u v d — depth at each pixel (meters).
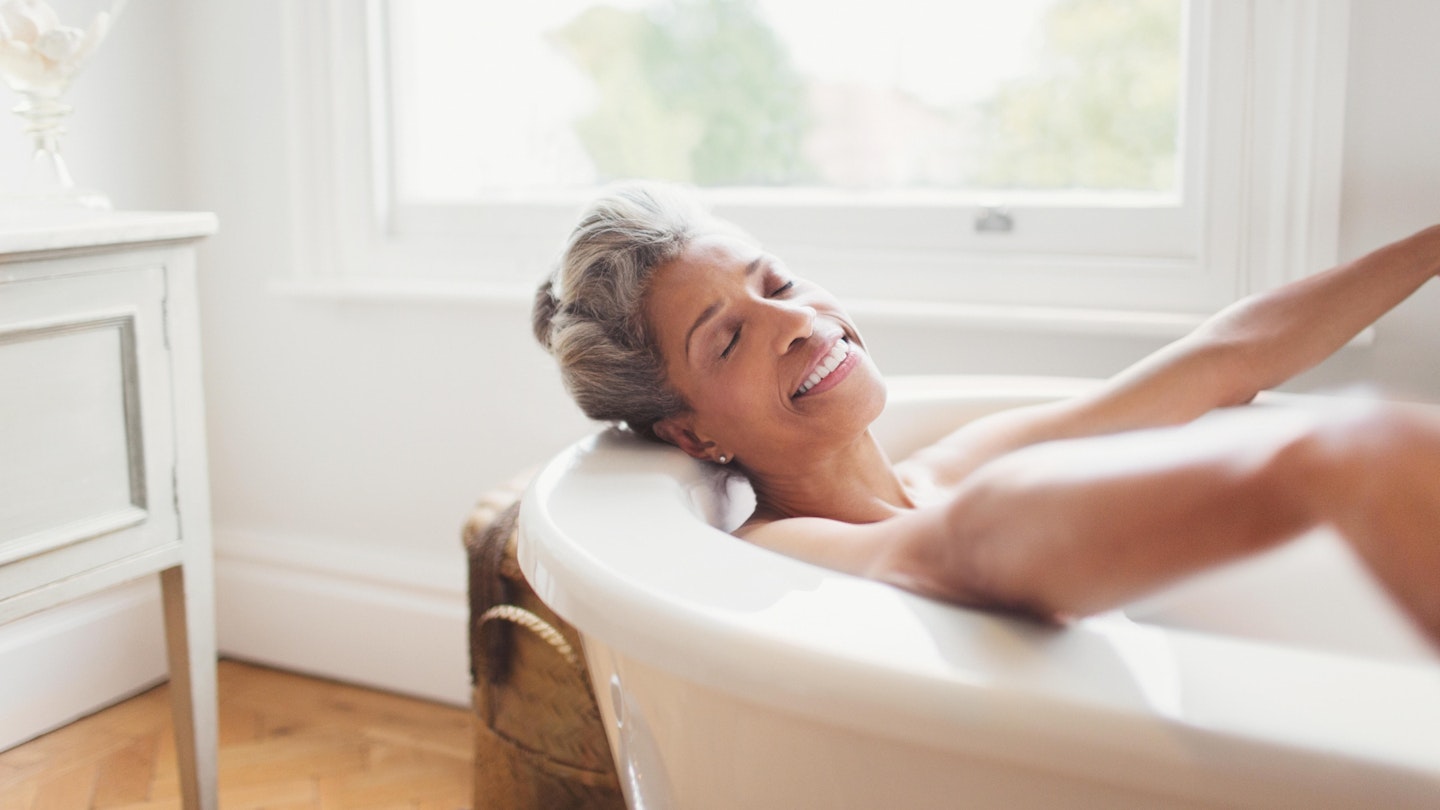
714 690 0.60
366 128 2.01
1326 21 1.40
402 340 1.99
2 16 1.33
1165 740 0.46
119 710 1.94
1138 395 1.16
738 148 1.90
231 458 2.17
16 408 1.13
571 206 1.92
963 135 1.75
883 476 1.13
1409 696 0.46
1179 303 1.55
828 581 0.64
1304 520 0.48
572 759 1.31
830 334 1.07
